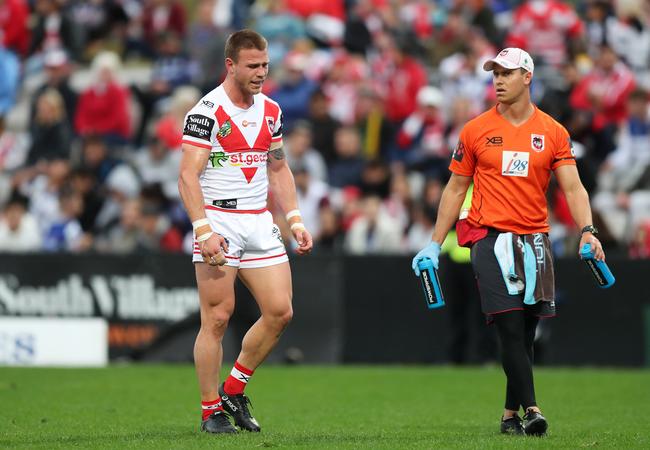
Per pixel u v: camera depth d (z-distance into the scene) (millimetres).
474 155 25125
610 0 69250
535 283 24469
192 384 37969
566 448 22219
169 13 76438
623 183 57812
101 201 57281
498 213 24797
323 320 48000
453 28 69125
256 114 25016
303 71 66312
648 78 68438
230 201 24875
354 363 47781
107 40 77875
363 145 63219
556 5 65688
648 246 50344
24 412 30016
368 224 52406
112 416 29141
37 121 66750
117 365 46500
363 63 69188
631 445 22812
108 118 66688
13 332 46375
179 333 48062
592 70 62844
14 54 75000
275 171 26000
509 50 24812
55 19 76188
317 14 73688
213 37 71000
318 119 62344
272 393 36344
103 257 48656
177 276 48219
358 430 26359
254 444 22859
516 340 24516
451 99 63344
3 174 66000
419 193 59031
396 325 47594
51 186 59219
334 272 48125
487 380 40281
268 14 74562
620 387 38000
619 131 60562
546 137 24781
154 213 53781
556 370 45219
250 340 25312
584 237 24469
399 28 71500
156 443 23078
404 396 35531
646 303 46688
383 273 47812
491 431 26000
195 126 24594
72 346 46656
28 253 48906
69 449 22406
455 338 46469
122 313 48406
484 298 24750
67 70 69375
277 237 25281
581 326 47062
